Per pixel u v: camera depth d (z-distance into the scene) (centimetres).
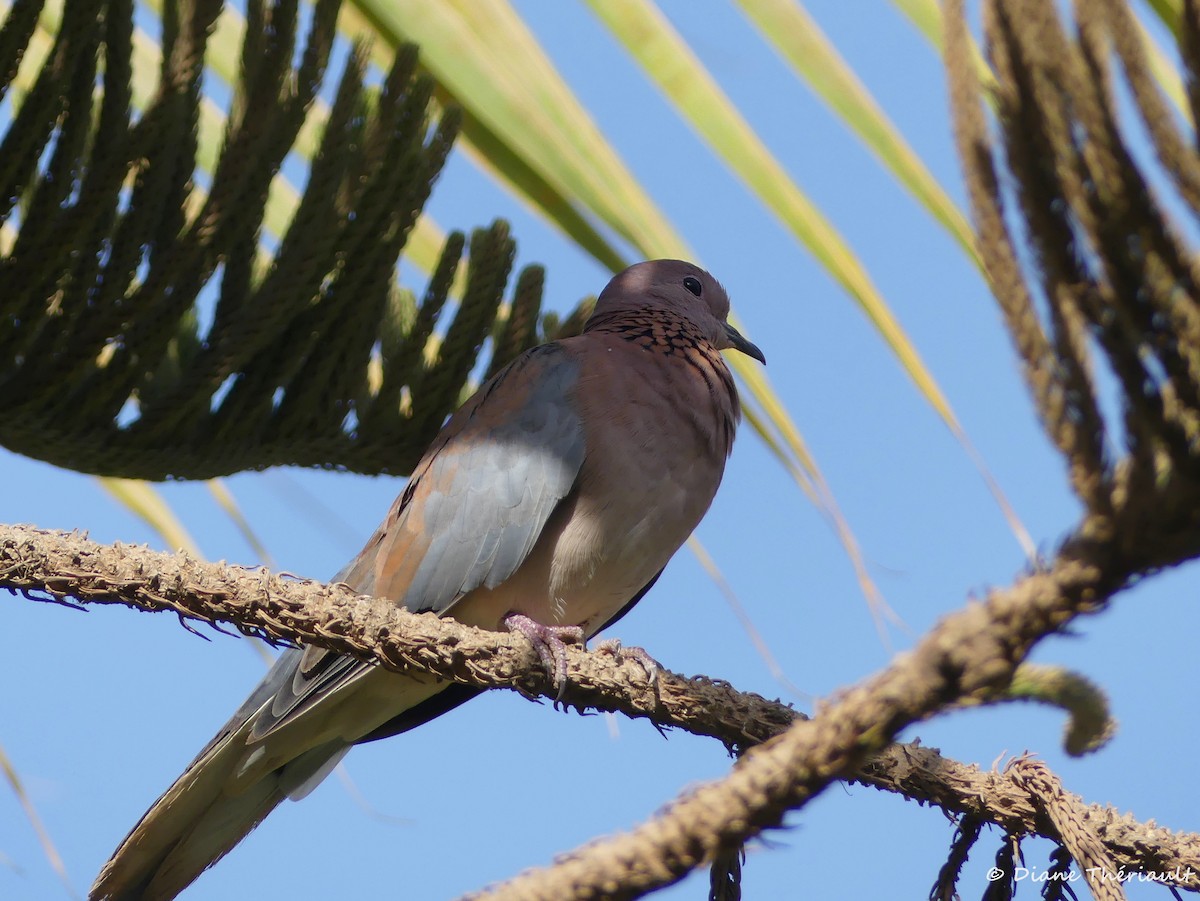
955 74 316
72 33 714
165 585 560
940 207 749
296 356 816
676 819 367
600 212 840
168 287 757
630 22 808
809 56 766
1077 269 304
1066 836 552
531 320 923
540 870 376
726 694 635
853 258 778
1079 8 296
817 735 355
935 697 338
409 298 889
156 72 920
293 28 763
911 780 581
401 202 806
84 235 736
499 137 851
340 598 595
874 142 758
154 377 796
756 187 787
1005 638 328
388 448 877
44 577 547
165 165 755
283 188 937
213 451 816
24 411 754
